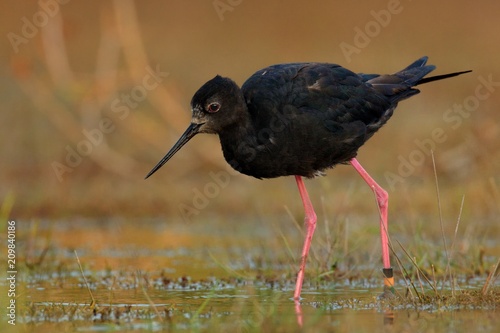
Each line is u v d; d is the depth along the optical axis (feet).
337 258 37.83
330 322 29.01
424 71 38.83
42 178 57.21
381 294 34.04
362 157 58.65
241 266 40.19
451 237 43.01
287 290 35.42
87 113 61.05
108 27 64.64
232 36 77.30
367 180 36.70
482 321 28.78
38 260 40.57
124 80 61.46
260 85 34.42
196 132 34.53
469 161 53.98
